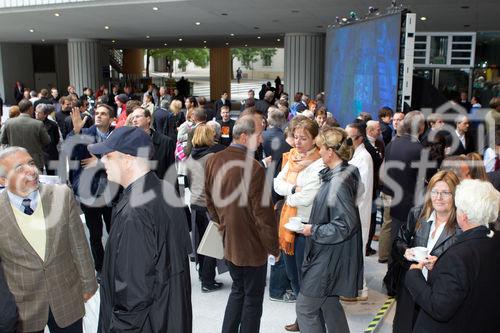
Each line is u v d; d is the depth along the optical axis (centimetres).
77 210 290
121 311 230
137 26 1952
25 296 271
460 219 237
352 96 862
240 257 337
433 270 241
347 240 306
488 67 1309
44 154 740
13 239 267
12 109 723
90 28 2066
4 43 3066
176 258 241
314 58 2098
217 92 3534
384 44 697
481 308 224
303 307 318
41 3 1566
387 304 435
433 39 1056
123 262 228
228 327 350
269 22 1739
